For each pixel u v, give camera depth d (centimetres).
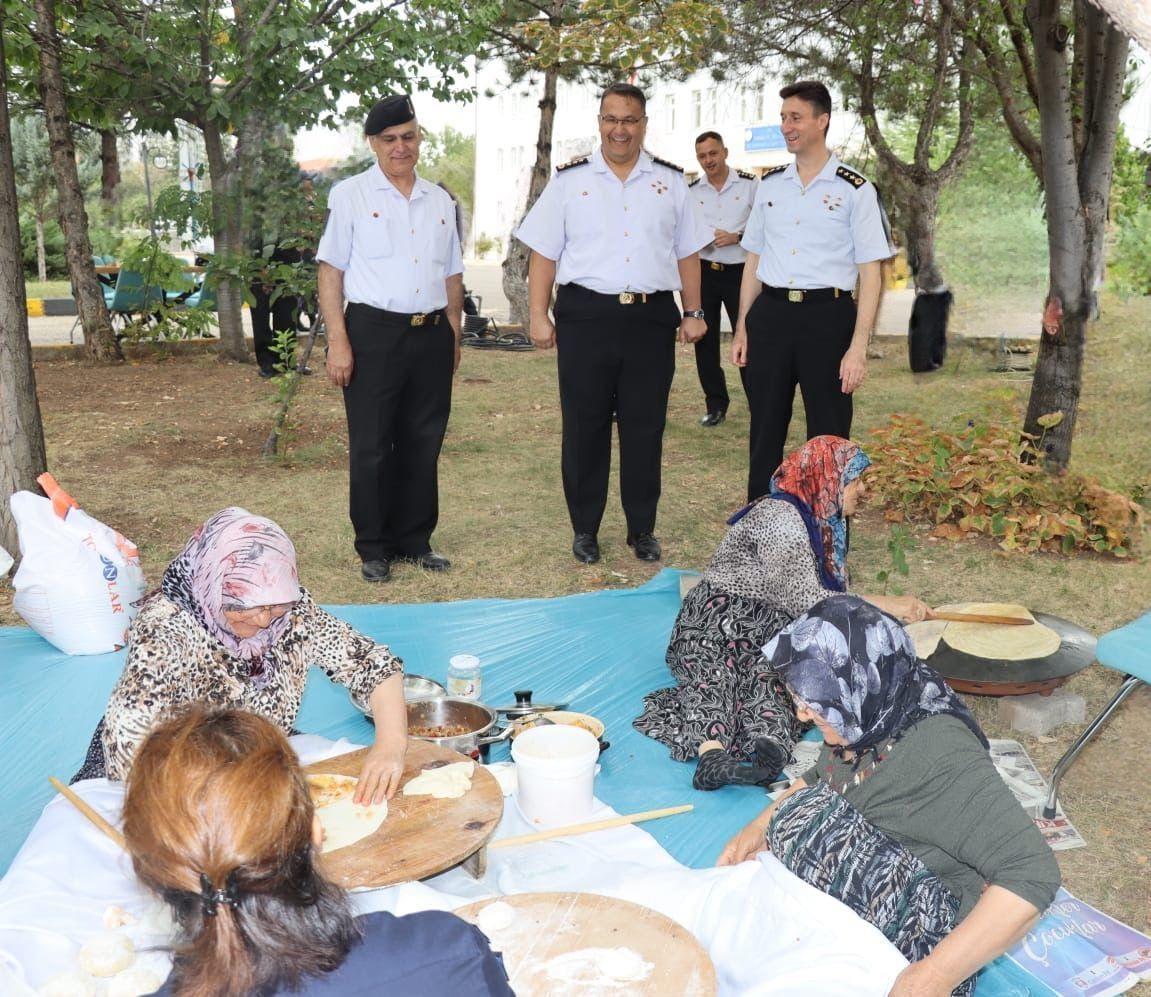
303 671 279
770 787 342
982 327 994
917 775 218
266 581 250
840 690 220
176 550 576
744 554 369
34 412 532
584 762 294
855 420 877
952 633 399
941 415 865
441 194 519
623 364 529
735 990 221
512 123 4122
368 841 240
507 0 1238
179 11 1116
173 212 1168
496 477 734
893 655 221
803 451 359
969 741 220
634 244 514
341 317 511
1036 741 386
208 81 1124
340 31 1137
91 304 1220
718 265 834
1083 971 263
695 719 361
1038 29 612
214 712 146
